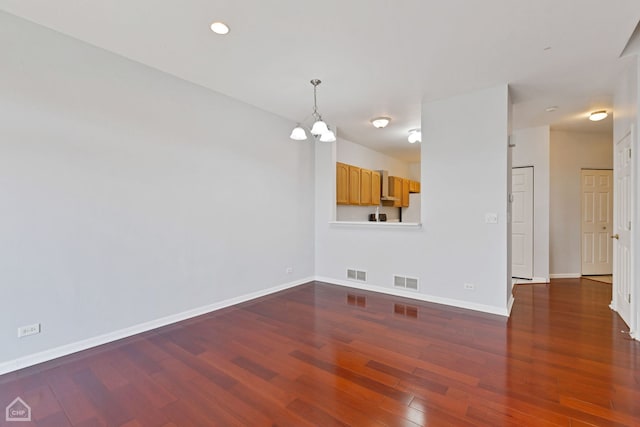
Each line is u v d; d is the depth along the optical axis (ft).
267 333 9.37
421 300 12.66
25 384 6.70
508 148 11.02
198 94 10.93
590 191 17.26
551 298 12.96
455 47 8.32
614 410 5.69
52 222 7.78
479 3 6.55
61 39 7.88
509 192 11.43
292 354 8.00
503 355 7.85
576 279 16.52
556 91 11.21
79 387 6.59
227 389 6.49
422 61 9.07
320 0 6.47
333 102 12.50
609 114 13.66
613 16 6.93
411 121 15.01
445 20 7.14
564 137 16.83
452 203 11.85
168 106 10.10
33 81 7.47
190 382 6.76
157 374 7.09
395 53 8.63
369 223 14.24
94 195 8.49
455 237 11.82
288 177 14.66
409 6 6.66
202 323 10.21
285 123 14.46
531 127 15.89
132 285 9.29
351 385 6.60
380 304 12.16
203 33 7.76
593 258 17.35
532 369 7.15
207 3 6.61
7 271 7.14
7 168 7.13
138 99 9.36
